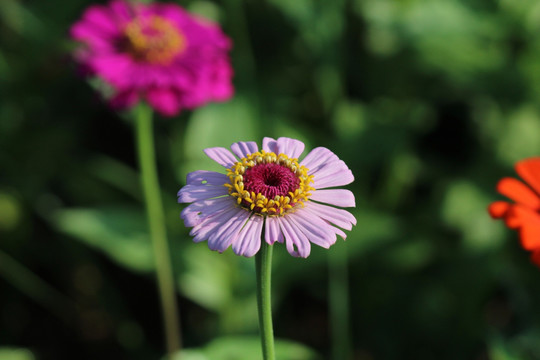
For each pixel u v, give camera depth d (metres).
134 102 0.62
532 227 0.50
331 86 0.76
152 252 0.69
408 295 0.72
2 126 0.75
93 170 0.76
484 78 0.74
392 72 0.77
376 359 0.71
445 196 0.72
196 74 0.63
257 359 0.60
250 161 0.48
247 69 0.74
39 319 0.75
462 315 0.70
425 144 0.78
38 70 0.78
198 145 0.70
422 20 0.74
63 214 0.70
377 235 0.69
